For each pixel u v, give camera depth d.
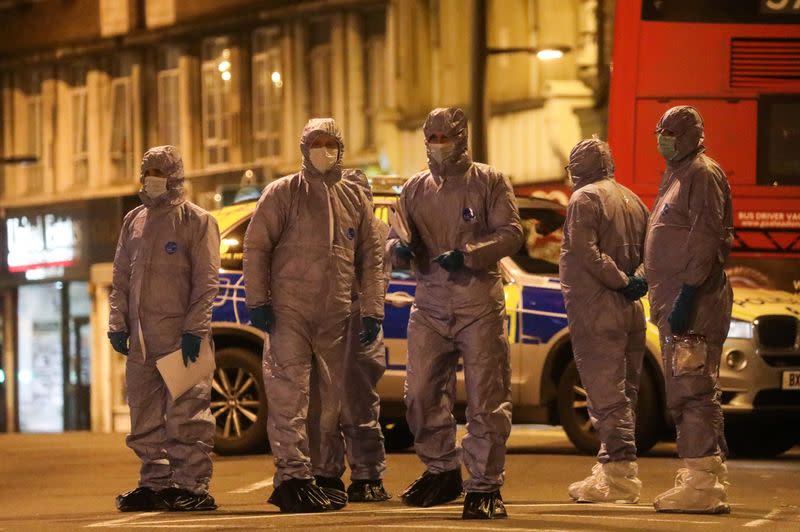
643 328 22.67
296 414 21.11
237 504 22.77
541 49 44.97
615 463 22.36
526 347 30.39
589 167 22.59
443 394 21.36
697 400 20.97
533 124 62.59
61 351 77.69
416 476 26.77
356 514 20.58
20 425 79.62
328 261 21.31
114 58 80.12
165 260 21.77
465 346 20.50
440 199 20.61
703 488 20.83
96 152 80.75
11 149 84.44
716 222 20.86
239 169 72.88
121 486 26.22
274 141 73.06
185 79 76.44
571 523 19.34
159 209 21.88
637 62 36.03
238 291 30.91
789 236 35.25
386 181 31.19
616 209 22.38
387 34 68.50
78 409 76.69
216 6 74.81
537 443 35.97
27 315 79.75
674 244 21.02
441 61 66.62
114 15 79.38
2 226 80.38
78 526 19.98
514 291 30.61
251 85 74.00
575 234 22.16
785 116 35.56
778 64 35.69
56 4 82.12
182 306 21.84
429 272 20.80
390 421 31.50
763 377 29.89
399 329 30.23
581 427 30.28
